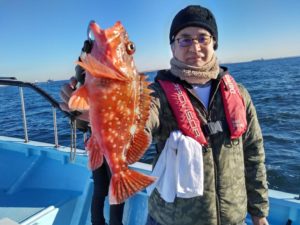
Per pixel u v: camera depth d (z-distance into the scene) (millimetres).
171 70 1922
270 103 18562
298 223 2439
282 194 2682
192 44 1812
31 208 3137
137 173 1353
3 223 1918
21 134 12867
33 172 3822
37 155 4195
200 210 1739
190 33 1809
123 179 1318
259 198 2016
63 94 1317
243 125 1842
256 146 2021
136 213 3025
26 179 3717
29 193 3455
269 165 8320
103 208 3004
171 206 1764
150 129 1659
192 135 1742
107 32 1146
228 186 1787
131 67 1232
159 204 1819
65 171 3777
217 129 1794
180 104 1777
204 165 1757
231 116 1831
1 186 3629
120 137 1288
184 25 1790
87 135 2709
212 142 1793
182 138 1729
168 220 1778
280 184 7105
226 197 1774
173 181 1741
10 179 3764
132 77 1237
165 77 1887
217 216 1755
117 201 1278
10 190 3504
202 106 1830
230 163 1808
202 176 1710
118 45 1160
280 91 23750
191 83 1870
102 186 2840
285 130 11977
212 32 1850
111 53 1142
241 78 42938
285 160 8625
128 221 3025
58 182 3623
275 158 8883
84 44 1146
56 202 3250
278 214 2553
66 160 3904
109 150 1274
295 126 12422
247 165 2049
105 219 3131
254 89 27188
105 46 1136
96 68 1098
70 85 1328
